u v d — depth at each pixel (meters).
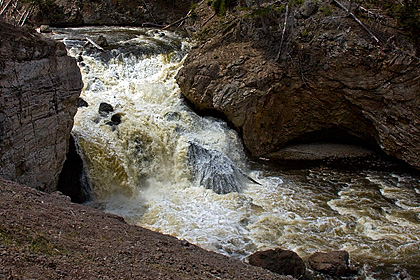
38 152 10.49
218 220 11.92
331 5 16.56
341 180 14.77
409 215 12.48
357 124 16.58
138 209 12.42
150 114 15.33
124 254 6.55
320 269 9.63
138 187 13.57
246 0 19.05
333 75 15.44
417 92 14.50
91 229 7.36
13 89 9.41
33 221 6.58
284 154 16.86
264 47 16.58
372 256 10.44
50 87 10.56
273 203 13.03
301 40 15.97
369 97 15.30
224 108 15.88
